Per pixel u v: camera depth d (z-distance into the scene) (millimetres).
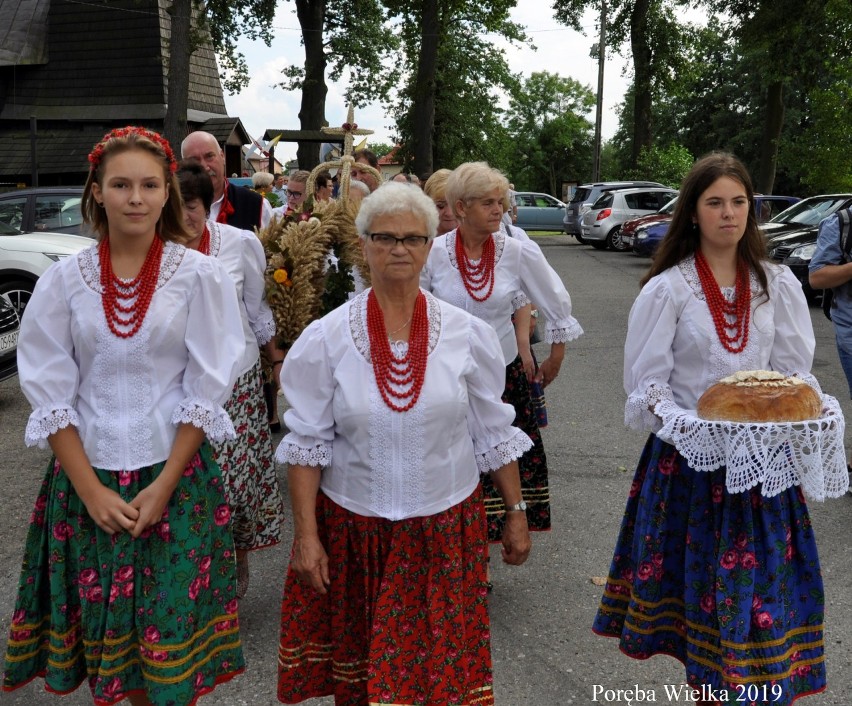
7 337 7320
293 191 6355
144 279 2381
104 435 2369
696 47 30469
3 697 3061
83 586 2350
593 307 12484
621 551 2764
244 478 3451
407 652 2230
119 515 2279
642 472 2736
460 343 2322
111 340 2355
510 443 2402
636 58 30344
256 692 3082
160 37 26578
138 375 2391
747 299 2596
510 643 3422
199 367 2424
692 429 2398
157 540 2371
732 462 2348
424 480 2246
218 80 30891
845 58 23344
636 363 2666
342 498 2297
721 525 2469
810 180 23016
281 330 3715
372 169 4145
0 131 27672
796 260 11992
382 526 2264
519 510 2471
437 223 2283
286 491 5234
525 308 4039
